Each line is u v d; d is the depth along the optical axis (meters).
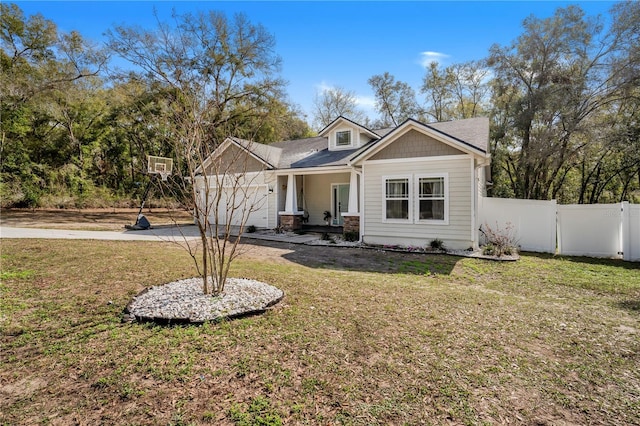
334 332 3.85
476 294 5.63
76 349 3.33
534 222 10.83
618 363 3.30
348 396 2.68
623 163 16.62
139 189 26.25
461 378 2.96
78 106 24.31
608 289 6.21
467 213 9.89
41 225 13.71
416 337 3.77
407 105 30.84
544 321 4.39
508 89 19.84
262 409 2.51
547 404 2.64
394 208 10.92
